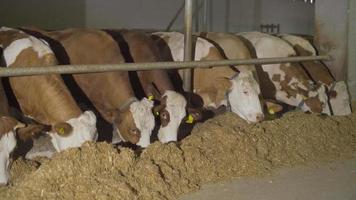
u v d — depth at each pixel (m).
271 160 5.46
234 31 15.65
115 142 5.62
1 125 4.05
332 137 6.27
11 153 4.12
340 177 5.13
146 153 4.68
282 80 7.60
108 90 5.54
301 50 8.29
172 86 6.09
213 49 6.82
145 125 5.06
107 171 4.26
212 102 6.72
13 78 5.00
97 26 11.92
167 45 7.17
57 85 4.80
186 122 5.79
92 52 5.85
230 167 5.05
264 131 5.83
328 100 7.43
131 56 6.31
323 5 8.27
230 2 15.28
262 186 4.73
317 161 5.66
